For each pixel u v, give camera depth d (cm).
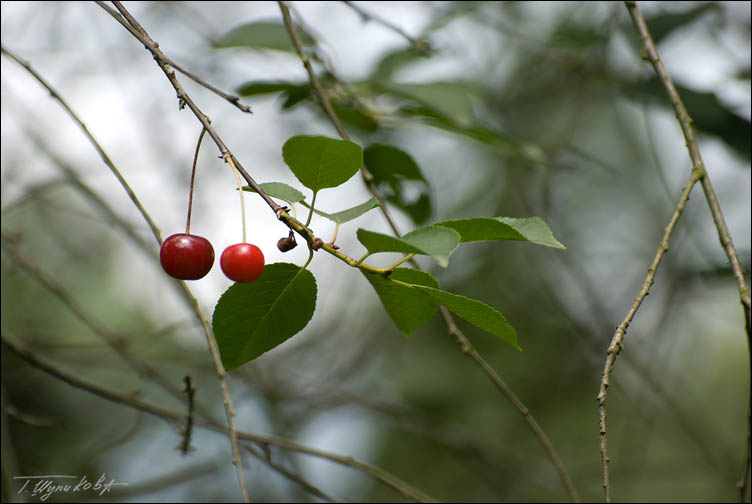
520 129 473
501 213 489
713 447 443
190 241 168
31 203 440
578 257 462
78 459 400
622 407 487
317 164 158
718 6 356
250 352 188
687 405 475
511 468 423
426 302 183
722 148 337
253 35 281
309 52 283
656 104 343
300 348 464
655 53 241
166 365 442
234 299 176
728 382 548
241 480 224
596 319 420
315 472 441
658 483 492
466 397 483
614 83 379
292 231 162
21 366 411
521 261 488
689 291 432
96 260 465
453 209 502
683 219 409
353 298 482
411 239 148
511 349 487
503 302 482
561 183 501
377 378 491
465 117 264
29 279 443
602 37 391
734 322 468
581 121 487
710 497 484
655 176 487
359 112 297
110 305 460
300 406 432
